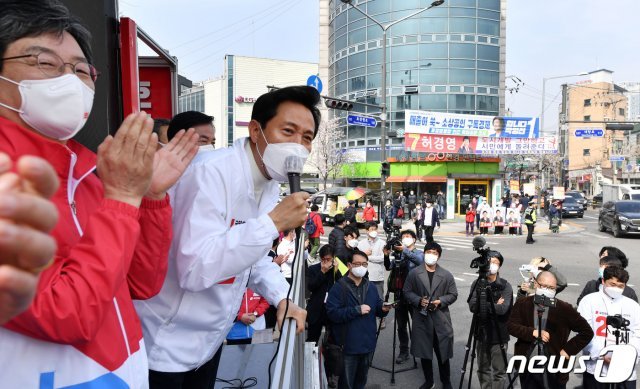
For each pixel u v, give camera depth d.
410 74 34.97
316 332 5.01
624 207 19.86
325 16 44.69
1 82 0.87
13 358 0.81
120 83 2.14
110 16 2.03
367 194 25.95
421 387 5.17
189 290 1.32
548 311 4.07
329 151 38.84
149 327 1.45
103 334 0.95
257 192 1.62
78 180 1.01
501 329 4.71
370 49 36.59
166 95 4.50
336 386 5.00
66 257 0.89
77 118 0.92
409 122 23.42
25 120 0.90
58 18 0.90
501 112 35.44
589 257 14.27
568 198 31.42
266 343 3.04
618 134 68.81
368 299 4.76
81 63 0.95
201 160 1.42
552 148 24.33
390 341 6.80
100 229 0.84
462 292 9.52
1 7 0.86
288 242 6.19
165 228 1.16
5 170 0.36
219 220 1.37
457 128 23.94
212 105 60.16
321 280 5.10
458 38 34.31
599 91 67.00
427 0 34.44
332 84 41.47
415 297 5.08
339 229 8.82
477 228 22.58
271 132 1.48
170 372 1.46
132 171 0.89
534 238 19.39
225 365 2.66
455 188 27.12
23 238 0.35
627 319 3.87
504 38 36.06
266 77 59.09
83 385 0.90
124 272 0.87
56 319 0.77
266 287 2.03
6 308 0.36
